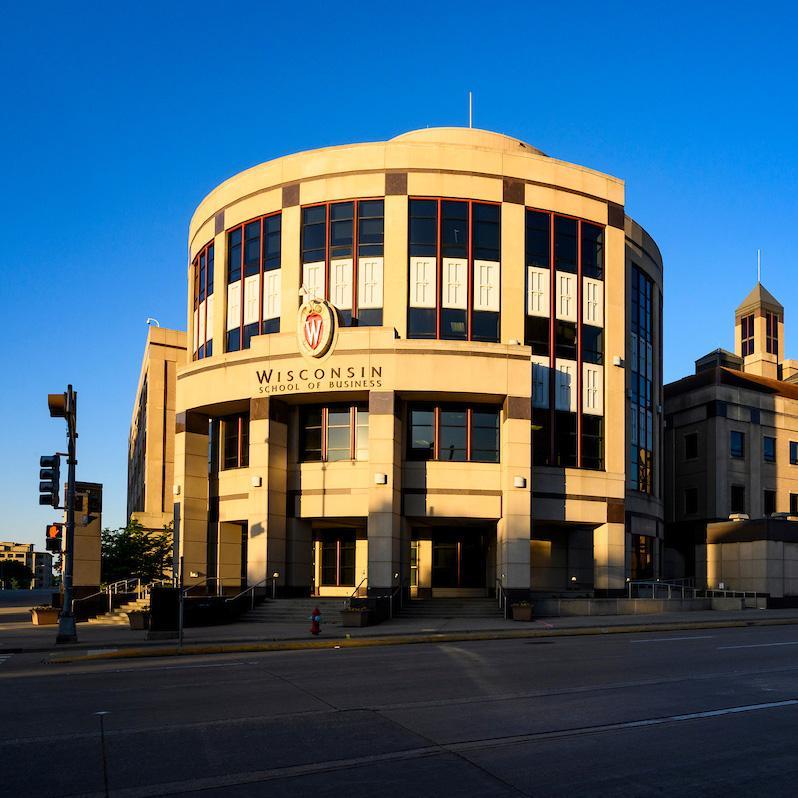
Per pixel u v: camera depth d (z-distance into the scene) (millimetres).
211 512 42156
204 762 10156
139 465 69062
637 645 24094
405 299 38562
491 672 17781
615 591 40406
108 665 20516
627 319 44375
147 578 44188
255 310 41125
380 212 39406
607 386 41719
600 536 40875
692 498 60000
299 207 40156
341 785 9195
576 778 9492
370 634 27828
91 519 38250
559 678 16844
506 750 10727
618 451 41469
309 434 38969
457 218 39531
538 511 39156
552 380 40188
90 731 11898
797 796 8922
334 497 37781
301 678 17047
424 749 10766
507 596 35625
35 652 24656
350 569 42156
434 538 41844
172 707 13719
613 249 42656
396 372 35938
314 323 36812
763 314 78875
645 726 12148
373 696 14672
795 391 65188
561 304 40938
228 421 42344
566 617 36469
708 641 25453
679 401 62031
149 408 56188
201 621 32656
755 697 14586
